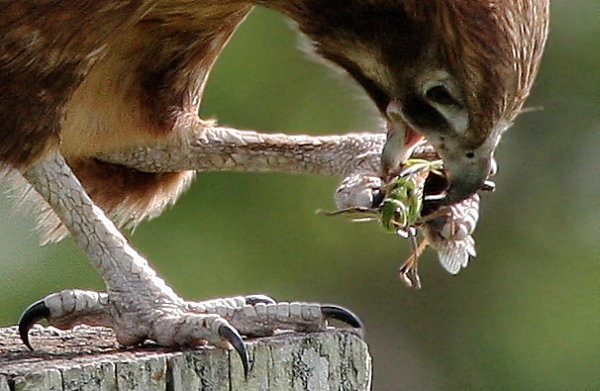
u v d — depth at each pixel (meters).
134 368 10.19
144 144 12.75
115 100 12.46
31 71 11.38
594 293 23.03
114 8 11.45
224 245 21.86
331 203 22.09
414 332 22.89
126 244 11.19
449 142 11.67
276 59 21.52
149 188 12.98
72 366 10.06
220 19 12.44
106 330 11.22
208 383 10.38
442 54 11.53
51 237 12.66
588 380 22.89
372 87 12.23
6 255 16.16
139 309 10.84
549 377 22.78
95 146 12.58
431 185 12.05
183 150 12.87
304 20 12.30
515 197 23.17
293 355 10.59
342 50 12.23
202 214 21.86
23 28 11.32
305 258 22.17
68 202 11.36
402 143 12.05
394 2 11.66
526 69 11.40
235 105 21.47
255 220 22.03
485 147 11.61
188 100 12.83
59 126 11.48
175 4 12.08
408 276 12.17
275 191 22.03
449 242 12.15
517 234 23.20
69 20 11.36
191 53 12.58
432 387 22.78
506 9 11.30
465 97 11.51
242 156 12.89
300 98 21.50
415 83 11.74
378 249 22.50
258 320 10.80
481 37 11.33
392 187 11.84
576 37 23.00
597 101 23.02
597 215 23.12
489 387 23.02
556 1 22.94
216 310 10.87
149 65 12.48
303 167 12.84
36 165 11.43
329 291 22.31
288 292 22.09
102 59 11.95
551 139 23.12
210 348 10.50
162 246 21.73
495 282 23.09
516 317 23.06
